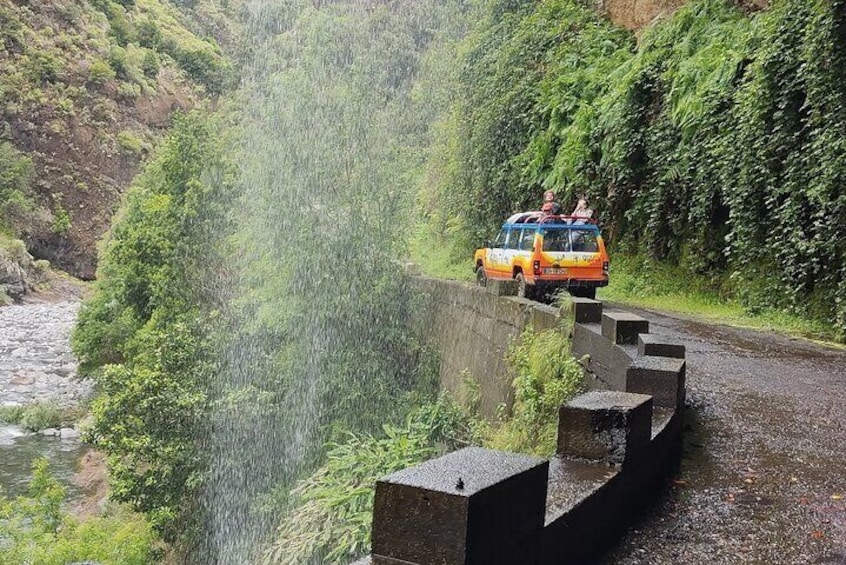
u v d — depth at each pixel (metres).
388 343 18.77
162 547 17.28
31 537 16.08
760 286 13.99
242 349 19.19
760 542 4.06
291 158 21.53
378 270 20.06
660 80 17.84
